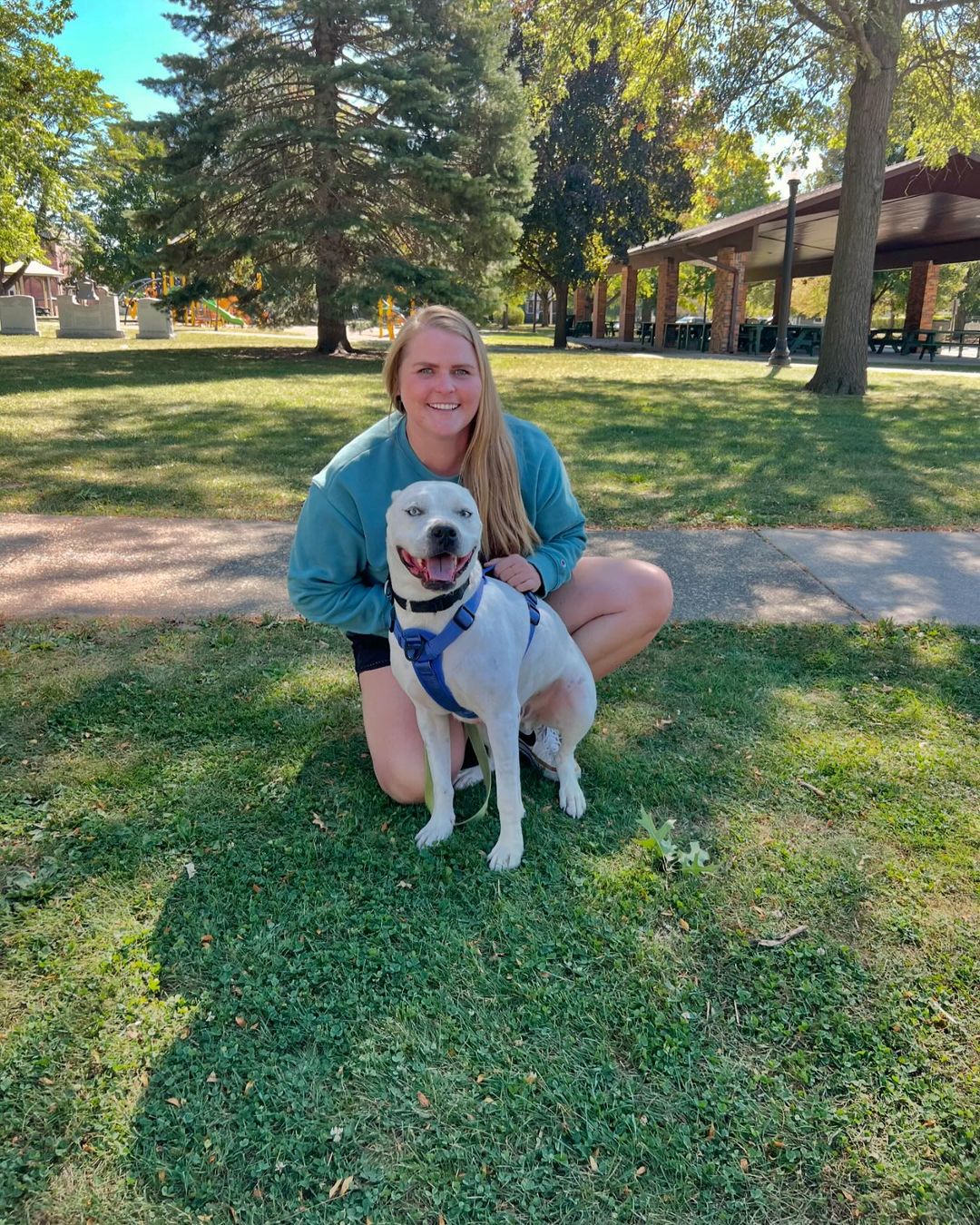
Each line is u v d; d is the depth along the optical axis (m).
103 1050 1.85
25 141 21.62
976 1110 1.77
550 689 2.62
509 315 55.97
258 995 1.99
